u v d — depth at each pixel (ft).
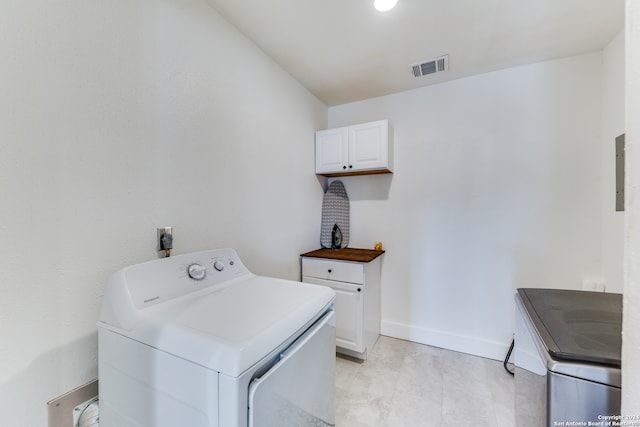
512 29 5.24
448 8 4.72
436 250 7.56
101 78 3.20
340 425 4.77
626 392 1.54
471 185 7.13
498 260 6.86
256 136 5.81
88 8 3.08
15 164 2.56
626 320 1.55
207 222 4.62
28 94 2.64
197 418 2.14
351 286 6.79
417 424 4.81
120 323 2.71
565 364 2.10
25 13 2.61
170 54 4.01
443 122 7.45
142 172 3.65
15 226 2.58
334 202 8.57
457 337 7.30
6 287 2.54
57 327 2.87
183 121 4.20
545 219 6.39
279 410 2.41
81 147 3.03
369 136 7.56
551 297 3.50
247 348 2.10
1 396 2.52
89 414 3.08
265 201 6.09
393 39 5.61
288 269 6.96
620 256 5.24
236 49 5.25
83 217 3.06
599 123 5.89
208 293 3.46
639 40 1.48
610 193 5.57
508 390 5.69
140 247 3.63
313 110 8.18
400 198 8.02
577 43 5.64
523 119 6.57
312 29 5.30
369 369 6.45
